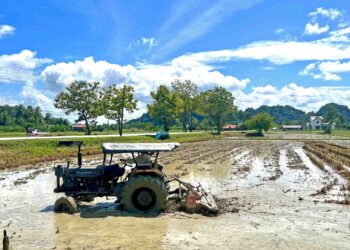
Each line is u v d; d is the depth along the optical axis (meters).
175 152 38.75
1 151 32.03
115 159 29.30
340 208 12.91
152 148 12.30
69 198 12.12
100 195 12.67
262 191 16.31
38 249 8.63
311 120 179.88
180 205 12.19
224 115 113.50
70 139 44.34
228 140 70.81
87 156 32.16
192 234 9.77
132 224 10.65
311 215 11.88
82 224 10.69
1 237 9.54
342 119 178.25
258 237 9.54
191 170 23.75
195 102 101.12
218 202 13.73
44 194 15.41
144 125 127.56
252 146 50.53
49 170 23.03
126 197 11.92
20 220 11.18
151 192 11.94
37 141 38.91
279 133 123.06
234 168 24.91
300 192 16.08
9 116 111.88
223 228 10.34
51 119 124.31
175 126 142.12
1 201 13.98
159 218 11.28
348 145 55.62
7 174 21.47
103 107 69.25
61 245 8.91
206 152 38.88
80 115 74.06
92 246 8.82
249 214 11.97
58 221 11.04
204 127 132.88
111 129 125.25
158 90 85.94
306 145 50.25
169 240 9.26
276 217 11.60
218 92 106.62
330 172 23.11
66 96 73.06
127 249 8.61
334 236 9.68
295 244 9.02
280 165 27.20
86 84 73.62
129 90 68.50
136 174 12.07
